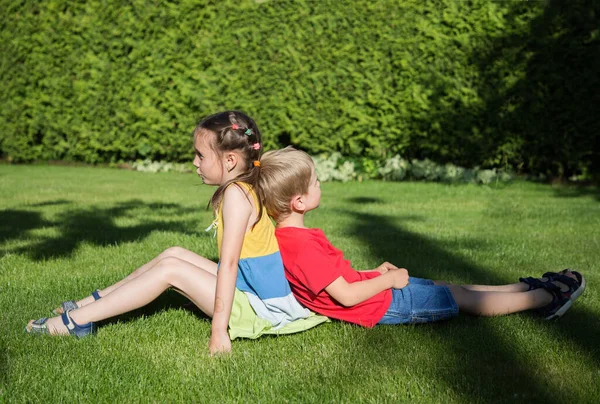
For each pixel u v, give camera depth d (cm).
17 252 451
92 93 1069
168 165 1073
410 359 252
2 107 1115
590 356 257
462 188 839
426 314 289
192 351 263
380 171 955
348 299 275
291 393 223
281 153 280
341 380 233
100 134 1086
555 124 857
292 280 286
